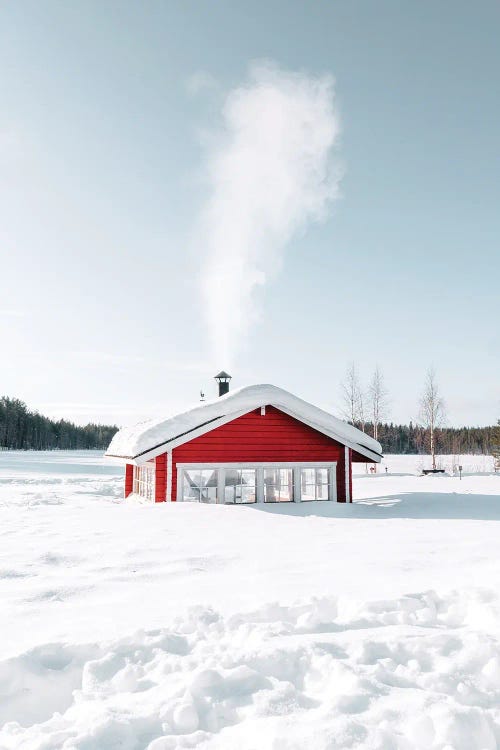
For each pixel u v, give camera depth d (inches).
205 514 493.4
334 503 621.0
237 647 169.2
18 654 154.8
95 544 347.3
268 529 418.6
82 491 914.7
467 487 924.6
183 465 631.8
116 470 1626.5
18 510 534.0
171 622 189.6
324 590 232.5
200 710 134.1
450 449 3127.5
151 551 324.8
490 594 215.3
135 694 143.8
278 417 675.4
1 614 203.8
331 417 680.4
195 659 159.3
